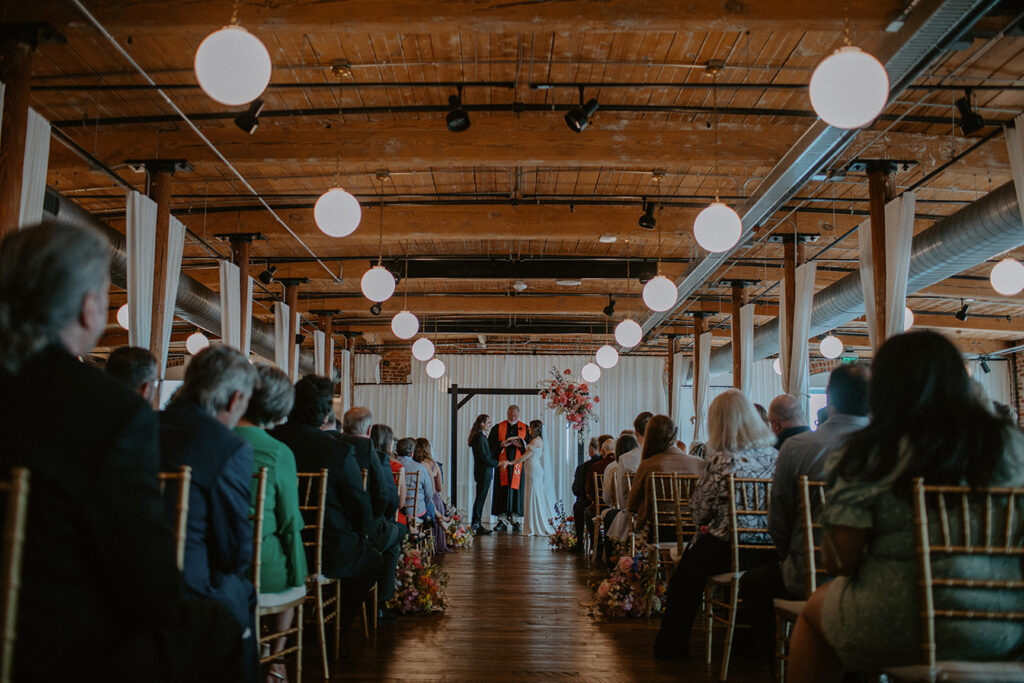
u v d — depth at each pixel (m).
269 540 3.16
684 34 5.91
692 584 4.17
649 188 9.30
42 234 1.48
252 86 4.04
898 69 5.27
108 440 1.42
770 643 3.70
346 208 6.19
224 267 9.25
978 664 1.89
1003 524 1.92
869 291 7.34
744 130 7.36
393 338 18.17
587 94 6.95
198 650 1.64
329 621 4.21
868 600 1.95
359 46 6.15
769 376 18.38
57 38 5.14
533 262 12.41
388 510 4.80
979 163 7.30
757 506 3.94
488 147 7.34
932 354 1.97
